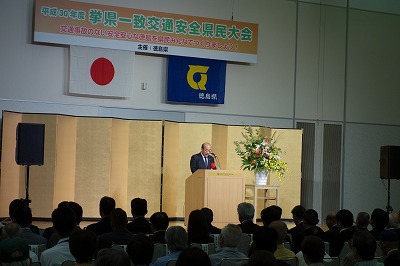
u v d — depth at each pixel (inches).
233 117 557.0
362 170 607.2
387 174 469.7
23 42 490.6
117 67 510.6
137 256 144.5
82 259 151.7
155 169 508.4
